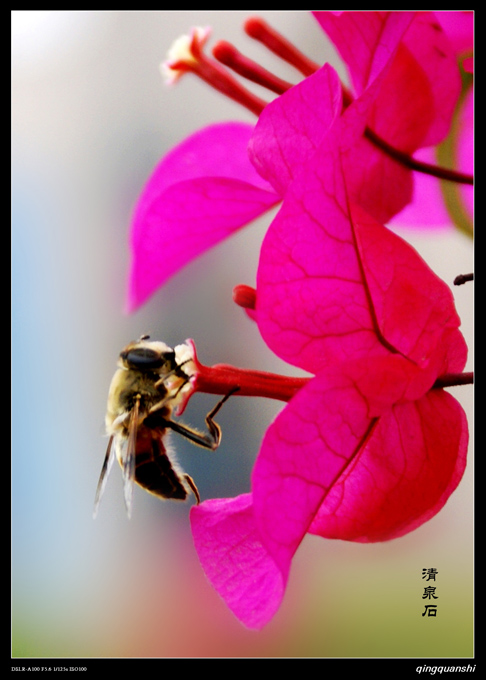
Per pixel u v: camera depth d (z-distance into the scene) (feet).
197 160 0.48
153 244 0.46
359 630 0.67
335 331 0.42
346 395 0.42
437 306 0.43
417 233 0.49
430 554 0.66
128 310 0.46
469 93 0.46
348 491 0.43
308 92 0.42
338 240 0.42
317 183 0.41
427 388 0.43
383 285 0.43
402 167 0.46
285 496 0.39
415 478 0.43
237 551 0.44
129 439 0.51
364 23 0.44
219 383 0.45
